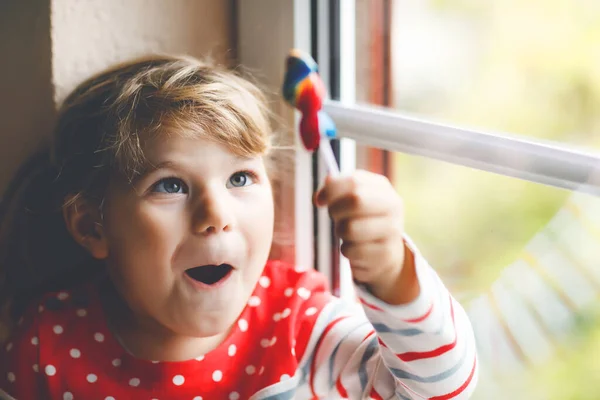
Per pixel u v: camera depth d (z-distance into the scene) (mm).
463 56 905
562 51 855
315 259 913
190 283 702
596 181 718
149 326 781
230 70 857
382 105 912
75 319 815
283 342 795
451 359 660
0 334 909
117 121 732
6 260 916
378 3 896
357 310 830
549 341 873
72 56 836
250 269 722
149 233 697
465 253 898
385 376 744
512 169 757
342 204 600
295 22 847
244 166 724
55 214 889
